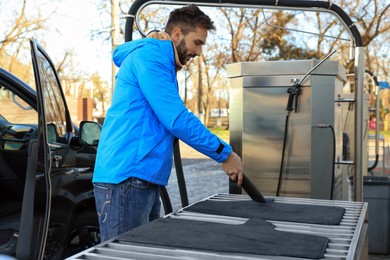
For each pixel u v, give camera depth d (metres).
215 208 2.24
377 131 7.29
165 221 1.97
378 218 4.95
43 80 2.92
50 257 3.02
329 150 3.88
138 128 2.43
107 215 2.44
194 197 8.41
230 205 2.33
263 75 3.95
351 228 1.88
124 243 1.67
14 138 3.81
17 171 3.79
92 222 3.71
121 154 2.42
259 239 1.67
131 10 3.94
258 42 28.61
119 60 2.61
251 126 4.02
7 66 26.58
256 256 1.51
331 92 3.86
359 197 4.20
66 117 3.70
